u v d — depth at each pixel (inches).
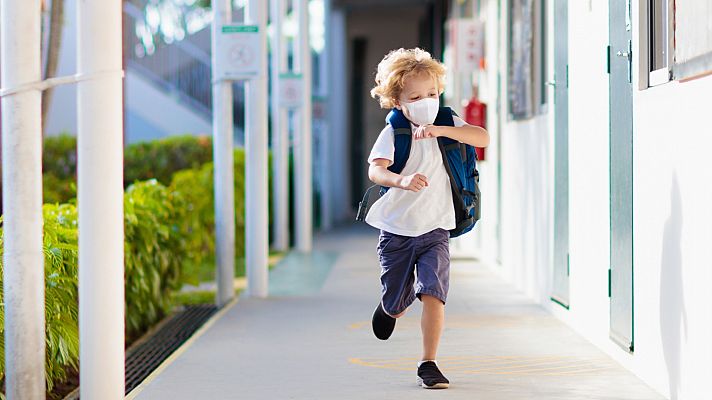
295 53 871.7
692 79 244.7
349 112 1472.7
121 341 267.0
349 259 780.6
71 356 342.3
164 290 511.5
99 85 260.2
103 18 259.8
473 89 740.0
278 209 872.3
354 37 1476.4
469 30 693.3
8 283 259.9
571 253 400.5
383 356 349.7
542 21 470.3
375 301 507.2
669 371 270.4
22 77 257.3
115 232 263.9
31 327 260.7
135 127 1093.8
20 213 258.5
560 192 421.7
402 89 286.0
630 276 310.3
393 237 289.3
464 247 815.1
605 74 339.0
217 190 525.0
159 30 1112.8
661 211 275.1
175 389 299.4
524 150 513.3
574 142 392.5
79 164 263.0
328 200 1173.1
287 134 876.0
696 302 245.4
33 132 259.3
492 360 337.4
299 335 398.3
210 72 1099.3
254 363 339.6
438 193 286.8
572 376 309.0
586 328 375.9
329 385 301.9
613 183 330.0
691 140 247.8
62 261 328.2
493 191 642.8
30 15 257.6
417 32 1467.8
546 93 457.7
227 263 526.3
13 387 260.2
